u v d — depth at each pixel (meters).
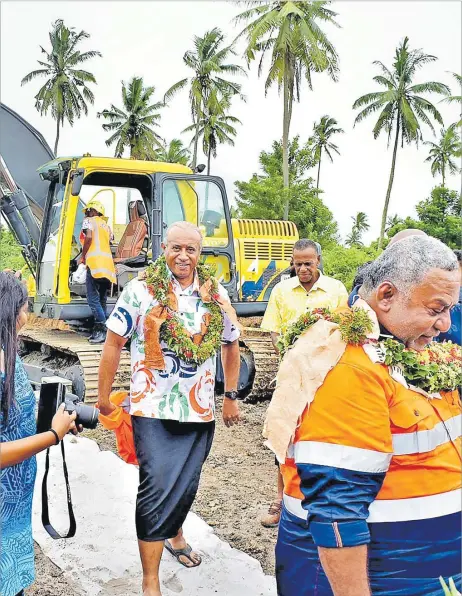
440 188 29.44
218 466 5.45
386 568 1.83
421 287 1.82
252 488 4.88
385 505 1.83
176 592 3.18
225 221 8.42
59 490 4.43
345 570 1.71
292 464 1.98
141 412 3.15
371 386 1.77
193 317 3.25
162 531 3.04
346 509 1.71
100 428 6.52
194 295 3.32
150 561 3.05
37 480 4.59
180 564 3.45
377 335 1.85
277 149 34.62
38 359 9.06
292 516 2.01
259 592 3.18
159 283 3.23
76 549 3.62
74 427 2.34
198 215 8.20
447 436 1.89
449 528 1.87
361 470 1.74
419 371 1.83
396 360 1.82
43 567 3.45
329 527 1.71
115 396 3.47
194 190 8.17
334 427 1.75
